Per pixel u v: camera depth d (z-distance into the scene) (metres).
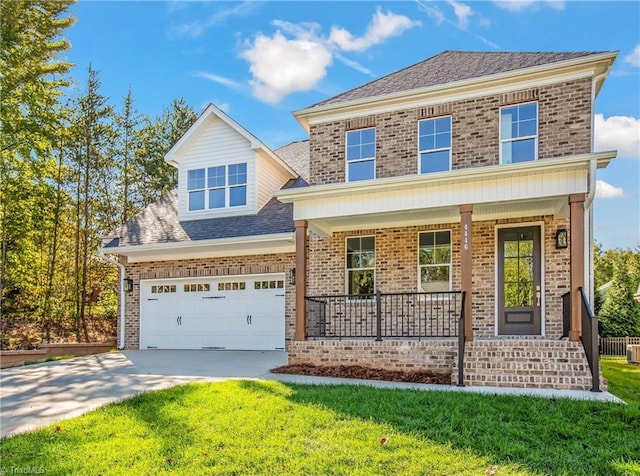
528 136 10.85
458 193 9.38
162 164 24.66
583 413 5.92
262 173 14.73
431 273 11.55
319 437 5.16
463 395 6.91
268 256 13.50
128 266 15.12
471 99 11.41
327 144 12.71
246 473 4.32
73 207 19.92
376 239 12.09
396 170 11.90
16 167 16.56
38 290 18.59
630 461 4.52
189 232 14.24
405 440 5.02
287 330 13.21
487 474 4.21
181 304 14.52
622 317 20.75
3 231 16.62
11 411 6.79
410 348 9.28
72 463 4.62
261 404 6.48
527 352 8.25
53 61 16.77
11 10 15.12
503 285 10.88
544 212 10.52
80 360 12.17
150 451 4.89
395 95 11.89
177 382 8.55
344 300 12.15
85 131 19.81
